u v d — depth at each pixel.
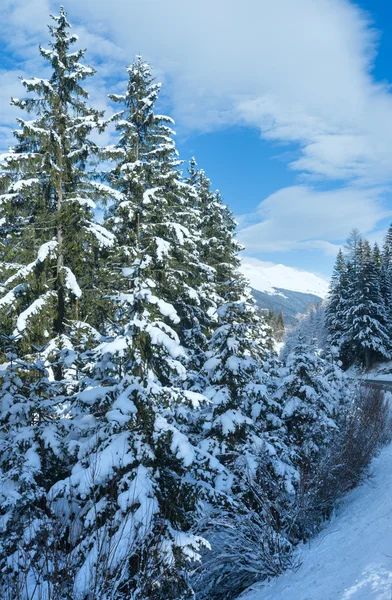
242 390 8.23
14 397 6.90
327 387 12.06
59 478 6.28
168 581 5.19
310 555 6.30
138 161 14.57
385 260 49.69
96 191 14.11
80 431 6.43
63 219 13.12
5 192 13.03
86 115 14.45
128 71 15.64
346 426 12.90
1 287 12.77
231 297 8.83
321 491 8.59
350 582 4.36
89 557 4.44
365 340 39.00
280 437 9.27
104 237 13.48
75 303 14.20
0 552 4.29
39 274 12.76
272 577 6.21
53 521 4.71
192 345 16.25
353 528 6.67
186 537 5.36
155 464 5.93
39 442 6.29
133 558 5.21
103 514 5.16
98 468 5.21
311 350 11.45
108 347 5.79
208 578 6.83
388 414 19.33
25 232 13.11
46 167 13.08
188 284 17.56
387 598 3.53
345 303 43.56
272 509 7.61
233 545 6.68
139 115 15.53
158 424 5.85
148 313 6.38
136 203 14.94
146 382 5.94
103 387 6.07
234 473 7.54
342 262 49.25
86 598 4.02
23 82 12.75
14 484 5.34
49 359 10.95
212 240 21.66
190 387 8.85
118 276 13.11
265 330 18.77
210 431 8.27
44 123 13.53
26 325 11.67
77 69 13.97
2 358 9.66
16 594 3.62
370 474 10.62
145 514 4.96
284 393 10.74
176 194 18.22
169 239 16.03
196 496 5.88
